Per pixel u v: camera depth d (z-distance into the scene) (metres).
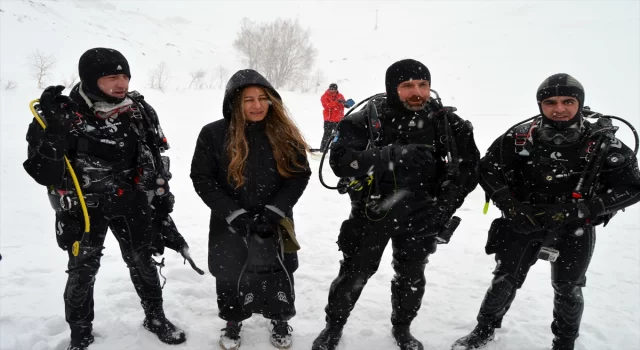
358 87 28.61
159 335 2.95
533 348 3.02
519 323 3.30
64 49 22.56
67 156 2.46
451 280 4.02
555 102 2.50
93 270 2.68
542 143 2.61
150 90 20.11
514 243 2.77
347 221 2.77
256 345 2.96
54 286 3.59
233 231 2.69
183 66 30.23
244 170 2.61
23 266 3.84
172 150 9.11
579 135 2.56
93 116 2.51
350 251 2.73
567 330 2.75
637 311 3.53
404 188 2.62
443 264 4.34
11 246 4.23
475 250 4.68
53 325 3.03
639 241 5.00
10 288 3.48
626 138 11.80
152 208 2.93
